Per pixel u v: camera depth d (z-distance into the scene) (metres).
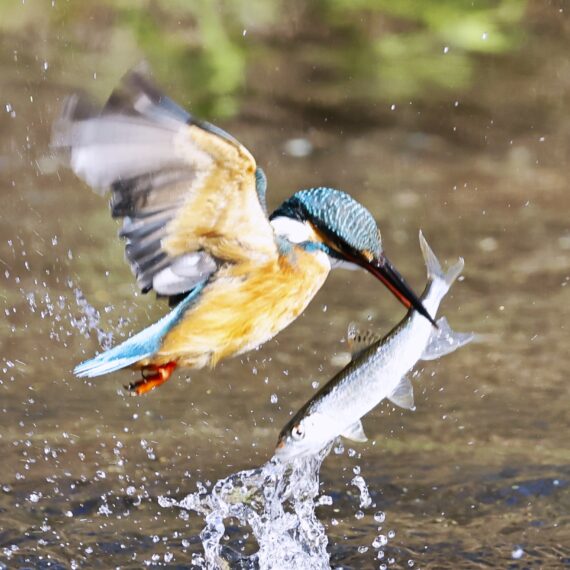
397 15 20.95
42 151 17.33
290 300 7.32
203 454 10.05
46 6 20.86
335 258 7.45
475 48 20.47
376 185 16.98
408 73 20.64
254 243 6.96
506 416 10.81
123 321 12.59
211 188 6.54
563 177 17.36
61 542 8.70
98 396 11.21
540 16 22.05
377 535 8.83
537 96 20.19
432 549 8.63
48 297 13.16
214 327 7.21
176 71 19.39
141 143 6.13
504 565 8.40
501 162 17.98
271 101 19.64
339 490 9.48
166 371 7.35
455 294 13.59
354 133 18.88
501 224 15.67
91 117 5.88
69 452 10.05
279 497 9.34
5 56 19.77
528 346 12.29
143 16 20.09
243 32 20.16
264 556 8.49
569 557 8.50
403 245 14.88
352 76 20.53
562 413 10.83
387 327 12.66
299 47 21.05
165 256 6.92
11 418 10.63
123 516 9.09
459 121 19.33
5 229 14.96
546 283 13.87
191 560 8.52
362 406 6.97
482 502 9.30
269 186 16.67
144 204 6.53
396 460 10.01
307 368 11.79
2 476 9.59
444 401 11.17
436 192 16.80
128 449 10.14
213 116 18.88
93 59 19.70
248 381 11.55
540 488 9.46
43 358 11.84
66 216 15.49
